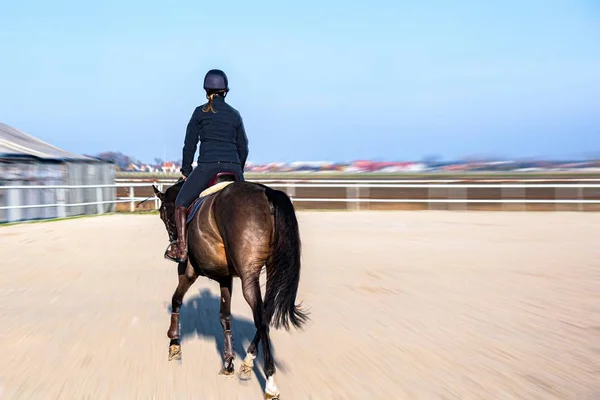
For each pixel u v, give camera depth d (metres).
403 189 49.78
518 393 5.54
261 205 5.55
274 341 7.41
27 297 10.09
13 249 15.79
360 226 21.30
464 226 21.28
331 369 6.30
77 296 10.16
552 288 10.52
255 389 5.76
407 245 16.22
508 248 15.61
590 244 16.36
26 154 24.72
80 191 27.09
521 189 47.97
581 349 6.93
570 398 5.42
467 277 11.59
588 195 40.28
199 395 5.61
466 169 145.38
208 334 7.83
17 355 6.89
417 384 5.80
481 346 7.08
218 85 6.59
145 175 88.44
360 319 8.43
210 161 6.47
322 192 46.00
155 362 6.63
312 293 10.19
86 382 5.98
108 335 7.75
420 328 7.92
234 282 11.30
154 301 9.80
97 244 16.77
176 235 6.89
